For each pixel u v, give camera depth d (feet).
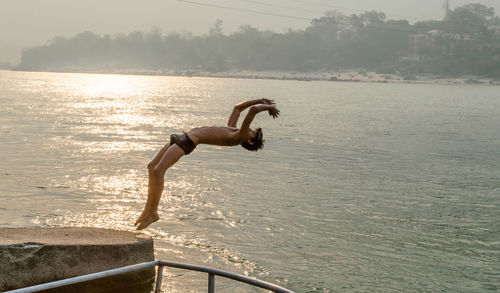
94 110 195.93
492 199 62.18
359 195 62.49
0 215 47.32
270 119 183.01
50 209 50.47
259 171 76.84
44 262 30.25
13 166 72.84
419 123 178.19
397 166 85.35
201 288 33.32
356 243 43.88
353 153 99.96
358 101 338.75
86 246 31.22
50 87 436.35
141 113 189.16
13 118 150.00
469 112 250.37
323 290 34.09
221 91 455.63
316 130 144.56
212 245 41.83
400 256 41.09
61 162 77.71
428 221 51.55
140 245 33.14
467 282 36.27
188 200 56.65
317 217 51.72
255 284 14.08
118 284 32.17
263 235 45.01
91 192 58.39
